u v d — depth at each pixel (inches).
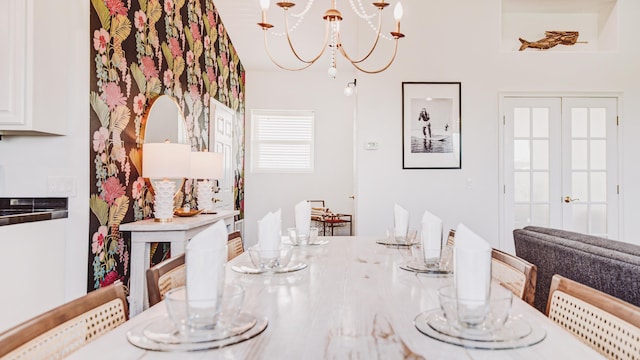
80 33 86.8
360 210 167.0
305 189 255.9
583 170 168.1
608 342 33.0
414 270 56.9
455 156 166.4
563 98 168.4
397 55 167.9
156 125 118.6
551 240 95.1
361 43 169.3
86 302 34.7
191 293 32.8
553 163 167.9
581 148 168.4
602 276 78.4
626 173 167.8
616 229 167.0
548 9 178.9
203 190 136.9
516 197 167.5
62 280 84.2
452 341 30.7
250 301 42.0
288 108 254.5
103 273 93.0
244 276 53.6
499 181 166.7
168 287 47.3
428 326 33.9
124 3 101.3
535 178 167.6
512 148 167.9
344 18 191.2
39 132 81.8
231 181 211.0
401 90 167.6
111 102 96.0
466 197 166.6
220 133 187.8
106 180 94.2
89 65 88.2
